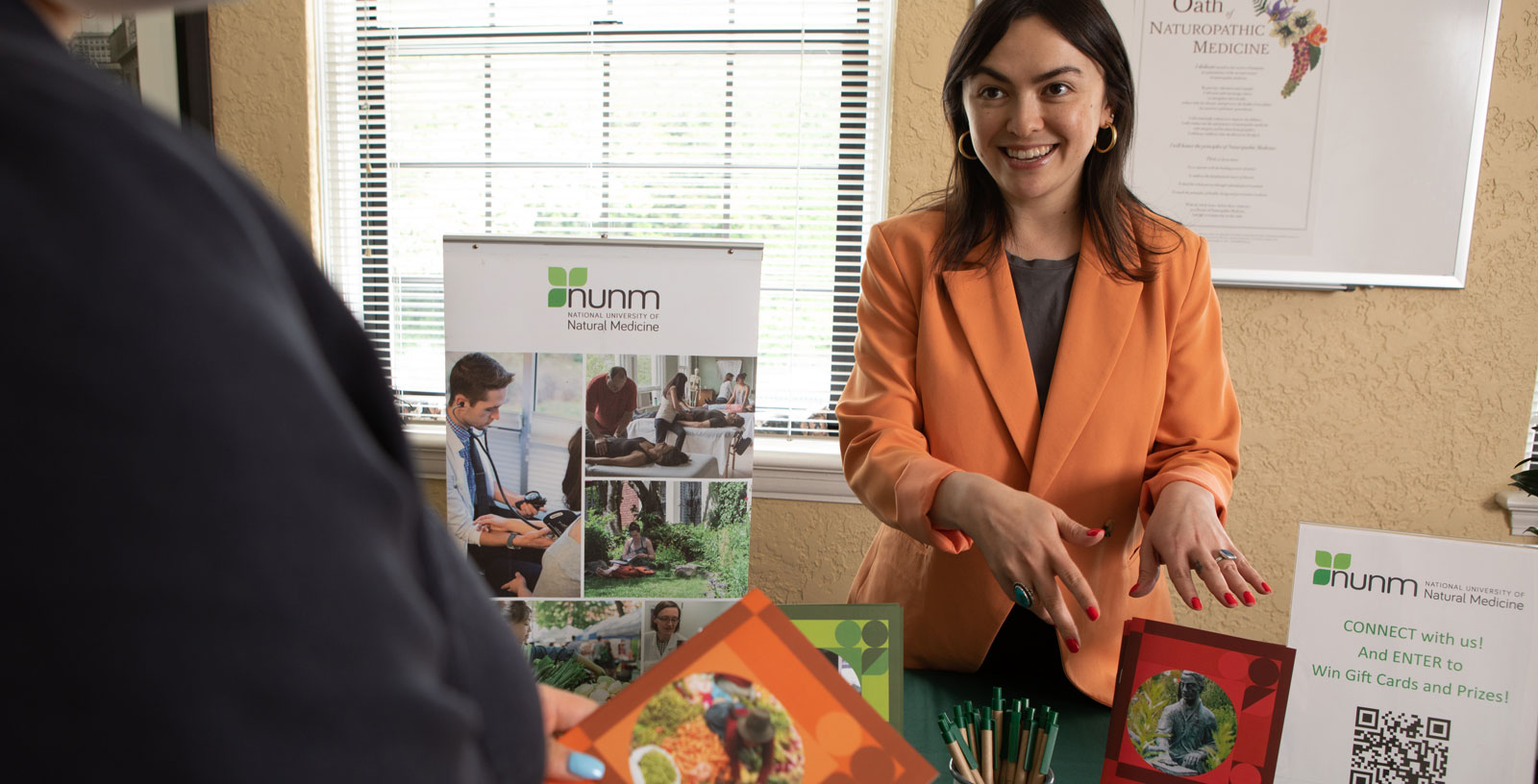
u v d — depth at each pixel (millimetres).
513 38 1932
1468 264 1714
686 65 1908
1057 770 905
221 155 265
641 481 1116
